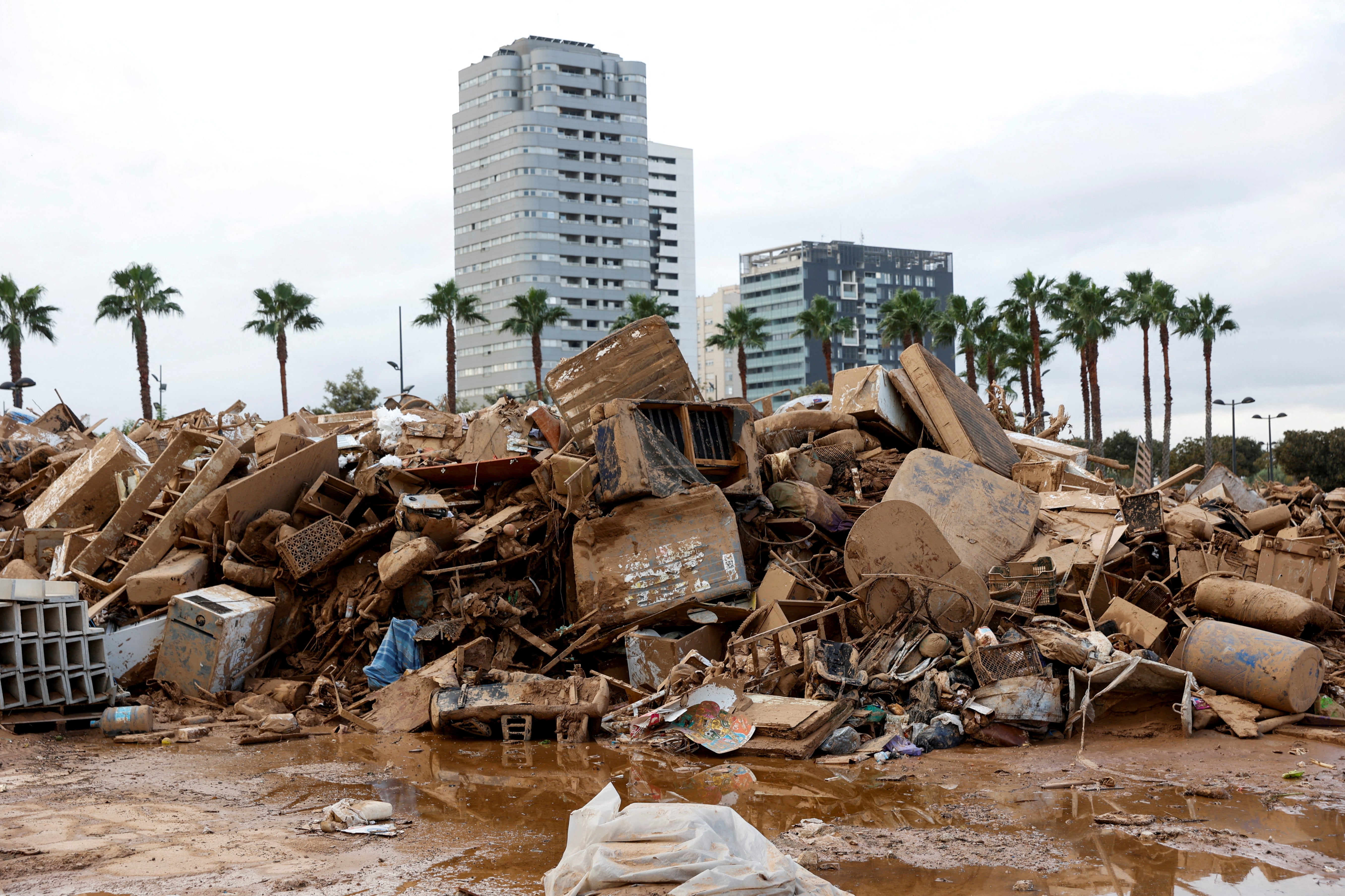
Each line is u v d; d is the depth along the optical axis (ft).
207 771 32.35
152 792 29.27
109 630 44.47
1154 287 216.33
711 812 18.56
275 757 34.65
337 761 33.81
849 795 27.78
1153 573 46.83
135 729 38.06
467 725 37.88
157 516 51.06
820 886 17.51
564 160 472.85
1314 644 41.47
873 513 39.14
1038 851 22.29
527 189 464.24
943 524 47.24
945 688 34.86
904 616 38.68
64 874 21.03
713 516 44.62
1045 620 37.81
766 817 25.62
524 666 43.73
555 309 214.69
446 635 43.39
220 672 42.68
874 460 57.21
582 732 36.35
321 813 26.61
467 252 487.61
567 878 17.74
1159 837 23.17
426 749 35.78
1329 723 34.40
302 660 45.68
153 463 62.90
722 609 43.16
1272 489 74.95
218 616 42.60
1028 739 33.86
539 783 30.09
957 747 33.76
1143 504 47.78
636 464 43.83
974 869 21.15
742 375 227.81
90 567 49.37
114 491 55.42
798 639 39.60
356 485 49.78
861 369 60.08
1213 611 41.24
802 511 49.78
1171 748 32.45
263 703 41.27
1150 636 39.01
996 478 48.98
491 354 474.90
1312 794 26.73
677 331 513.45
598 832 18.40
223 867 21.59
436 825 25.34
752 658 38.01
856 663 36.91
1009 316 209.15
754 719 34.35
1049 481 55.01
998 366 221.87
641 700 38.47
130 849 22.95
